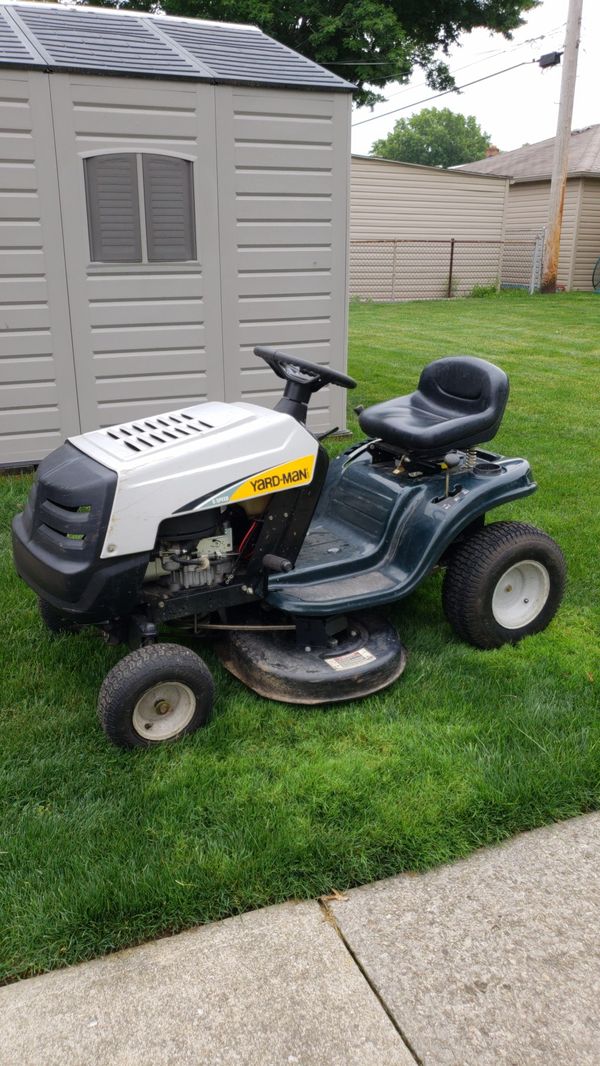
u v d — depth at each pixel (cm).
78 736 298
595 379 918
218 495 283
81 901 222
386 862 242
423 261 2075
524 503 528
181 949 215
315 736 297
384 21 1734
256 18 1695
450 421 337
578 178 2084
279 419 299
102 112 554
